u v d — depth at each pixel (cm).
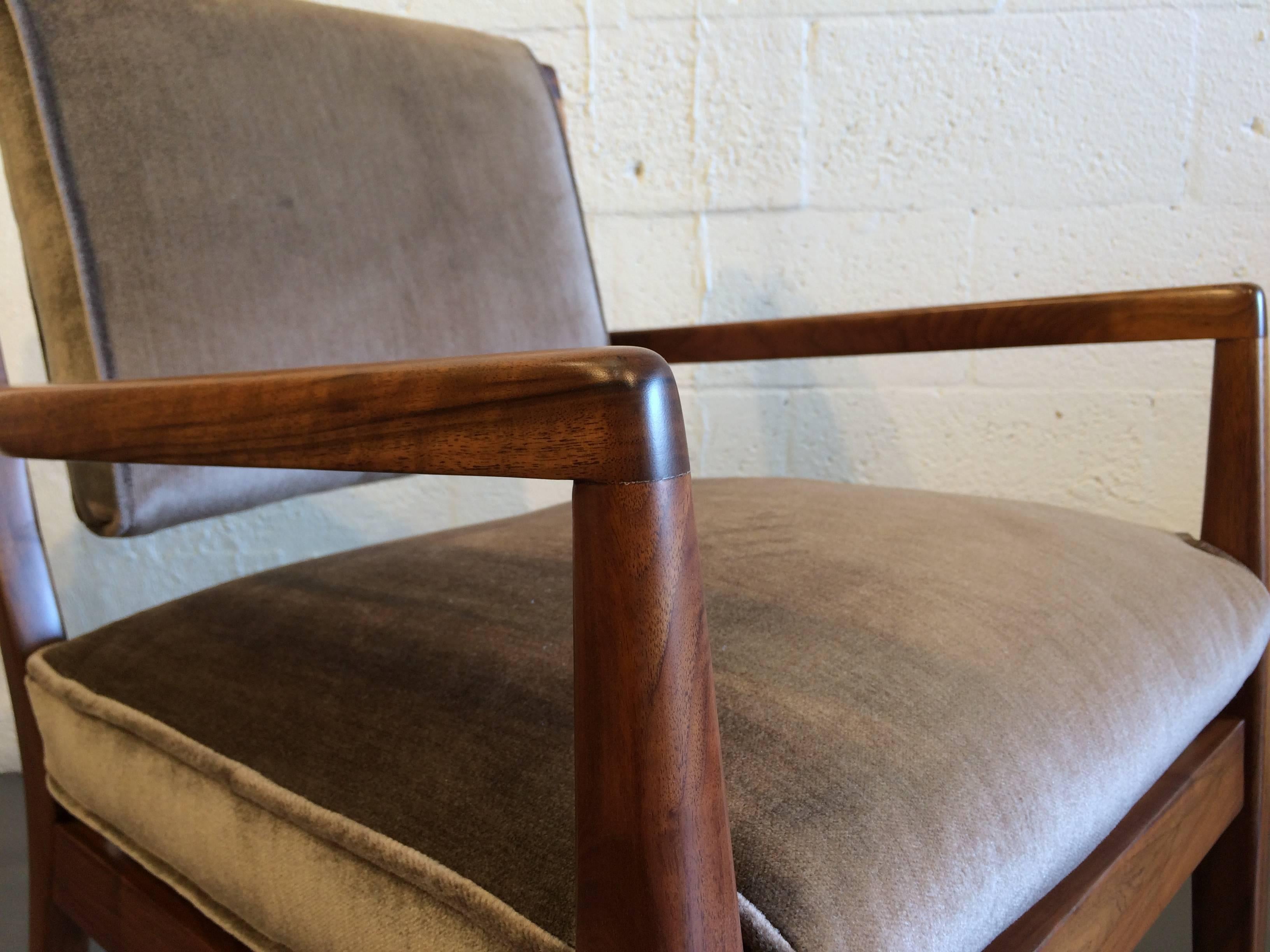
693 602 24
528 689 38
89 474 55
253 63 63
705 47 109
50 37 54
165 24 59
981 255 113
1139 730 42
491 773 35
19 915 89
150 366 55
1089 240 112
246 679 45
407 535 121
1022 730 37
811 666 37
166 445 33
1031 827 35
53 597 58
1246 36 107
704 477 117
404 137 72
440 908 33
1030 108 110
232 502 60
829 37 109
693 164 112
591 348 24
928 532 52
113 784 47
